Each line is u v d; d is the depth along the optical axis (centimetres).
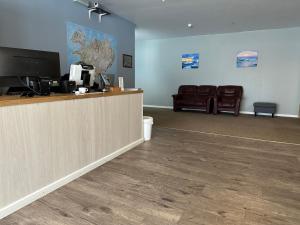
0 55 195
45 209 178
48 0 344
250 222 162
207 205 183
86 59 423
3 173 166
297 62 626
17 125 173
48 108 197
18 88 225
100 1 414
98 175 240
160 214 171
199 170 253
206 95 705
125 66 545
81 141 236
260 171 250
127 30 547
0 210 165
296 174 243
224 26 607
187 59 765
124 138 312
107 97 270
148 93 849
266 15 505
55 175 210
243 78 696
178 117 613
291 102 647
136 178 232
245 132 438
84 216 168
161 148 332
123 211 175
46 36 345
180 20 545
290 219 165
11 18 297
